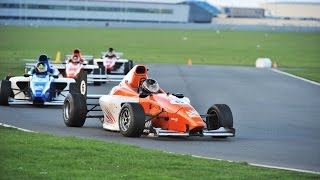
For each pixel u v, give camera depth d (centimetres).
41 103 10238
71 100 8081
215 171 5525
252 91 14012
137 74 7906
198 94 13125
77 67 14488
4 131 7325
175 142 7225
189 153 6575
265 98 12781
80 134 7562
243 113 10481
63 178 5066
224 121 7544
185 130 7262
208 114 7706
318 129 8894
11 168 5356
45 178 5053
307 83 16262
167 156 6119
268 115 10319
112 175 5212
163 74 17850
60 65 14862
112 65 17412
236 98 12631
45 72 10575
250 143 7419
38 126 8162
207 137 7712
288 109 11188
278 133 8388
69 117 8081
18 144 6438
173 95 7731
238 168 5694
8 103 10238
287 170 5741
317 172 5756
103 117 8094
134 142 7088
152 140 7269
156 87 7725
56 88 10550
